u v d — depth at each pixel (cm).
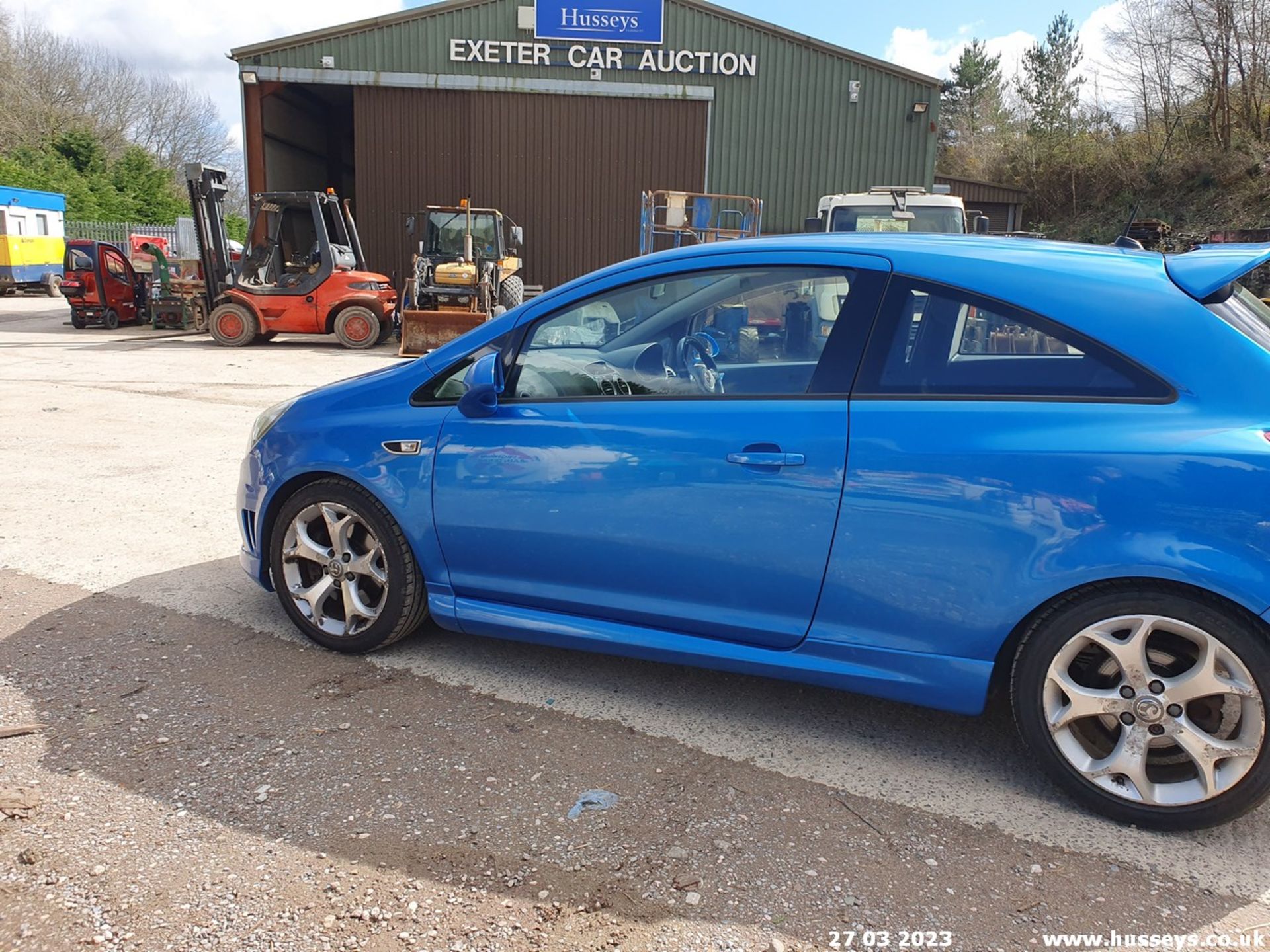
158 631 389
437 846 250
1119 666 260
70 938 212
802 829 262
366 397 358
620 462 309
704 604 308
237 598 429
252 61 2012
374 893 230
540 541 326
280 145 2262
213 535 529
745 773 291
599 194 2077
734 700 341
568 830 258
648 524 307
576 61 2012
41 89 5891
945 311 283
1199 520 243
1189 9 3262
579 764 293
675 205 1728
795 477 286
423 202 2075
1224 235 1988
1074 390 264
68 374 1238
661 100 2036
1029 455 261
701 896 233
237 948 211
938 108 2019
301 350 1691
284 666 358
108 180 5047
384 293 1777
